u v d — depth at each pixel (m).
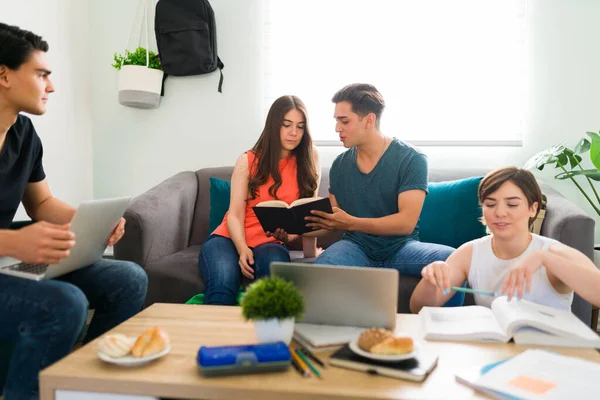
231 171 2.74
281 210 1.84
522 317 1.13
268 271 1.84
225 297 1.78
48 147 2.76
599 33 2.64
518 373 0.91
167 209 2.27
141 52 2.87
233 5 2.92
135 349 1.00
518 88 2.71
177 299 2.00
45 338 1.25
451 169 2.63
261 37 2.91
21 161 1.69
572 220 1.87
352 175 2.08
